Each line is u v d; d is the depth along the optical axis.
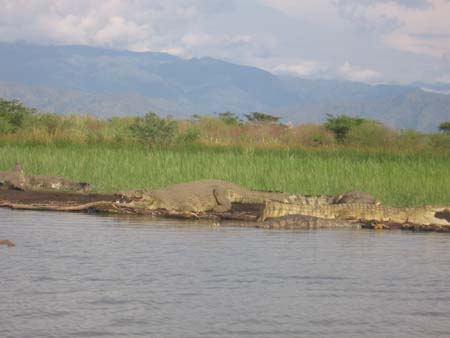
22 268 13.21
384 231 20.28
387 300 11.36
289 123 65.88
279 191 27.05
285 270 13.55
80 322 9.84
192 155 34.78
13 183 29.59
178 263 14.05
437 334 9.58
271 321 10.07
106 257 14.58
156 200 24.11
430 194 26.06
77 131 49.62
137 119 49.97
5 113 57.09
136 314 10.30
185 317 10.20
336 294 11.70
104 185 29.58
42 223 20.16
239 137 57.19
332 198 24.33
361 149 46.31
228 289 11.88
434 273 13.52
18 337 9.15
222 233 18.84
